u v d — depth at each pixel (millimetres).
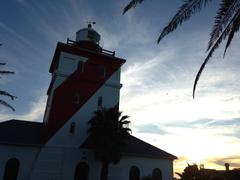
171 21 5348
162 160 32812
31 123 31531
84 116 30953
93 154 29391
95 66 34500
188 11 5258
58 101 30422
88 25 39812
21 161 26203
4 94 18953
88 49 36844
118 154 25766
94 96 32594
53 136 28578
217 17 5359
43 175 26438
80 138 29656
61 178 27062
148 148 33656
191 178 42188
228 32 5324
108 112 27875
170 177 32188
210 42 5535
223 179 40281
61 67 32406
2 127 28438
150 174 31281
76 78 32469
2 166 25312
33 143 27125
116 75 35344
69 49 33812
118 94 34188
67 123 29812
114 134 25984
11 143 26078
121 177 29750
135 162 31266
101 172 26297
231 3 5156
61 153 28141
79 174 28344
